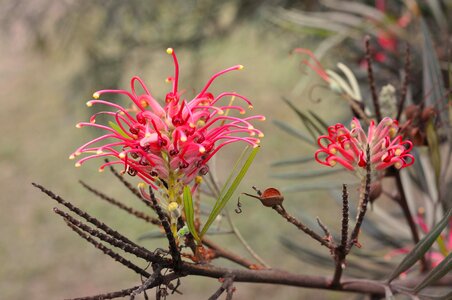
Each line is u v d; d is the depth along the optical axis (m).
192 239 0.48
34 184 0.43
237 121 0.47
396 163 0.50
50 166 2.70
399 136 0.50
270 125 2.70
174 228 0.48
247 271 0.49
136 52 1.48
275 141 2.62
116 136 0.47
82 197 2.45
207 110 0.48
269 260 1.99
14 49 1.73
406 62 0.56
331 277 0.53
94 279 2.05
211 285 1.91
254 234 2.09
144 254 0.45
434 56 0.61
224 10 1.40
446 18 0.86
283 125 0.63
